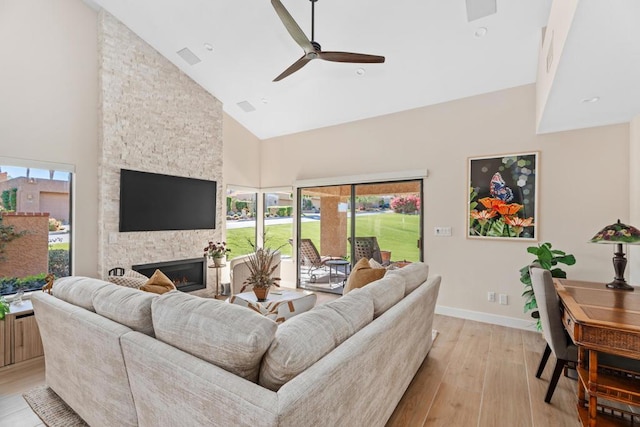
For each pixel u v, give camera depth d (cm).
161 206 423
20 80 315
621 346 150
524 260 354
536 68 331
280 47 360
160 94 424
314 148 531
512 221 360
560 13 180
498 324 367
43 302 197
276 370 107
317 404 103
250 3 309
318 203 530
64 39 347
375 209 469
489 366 261
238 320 117
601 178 317
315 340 121
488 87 370
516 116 360
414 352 226
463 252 391
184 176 454
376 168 462
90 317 164
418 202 429
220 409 101
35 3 326
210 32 361
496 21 279
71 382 183
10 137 309
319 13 298
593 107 265
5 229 311
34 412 196
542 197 344
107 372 151
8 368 255
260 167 601
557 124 315
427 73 360
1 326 255
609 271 314
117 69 379
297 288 556
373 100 428
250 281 313
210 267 477
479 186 380
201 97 479
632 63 186
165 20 362
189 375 110
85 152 364
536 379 240
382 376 160
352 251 493
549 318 206
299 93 441
